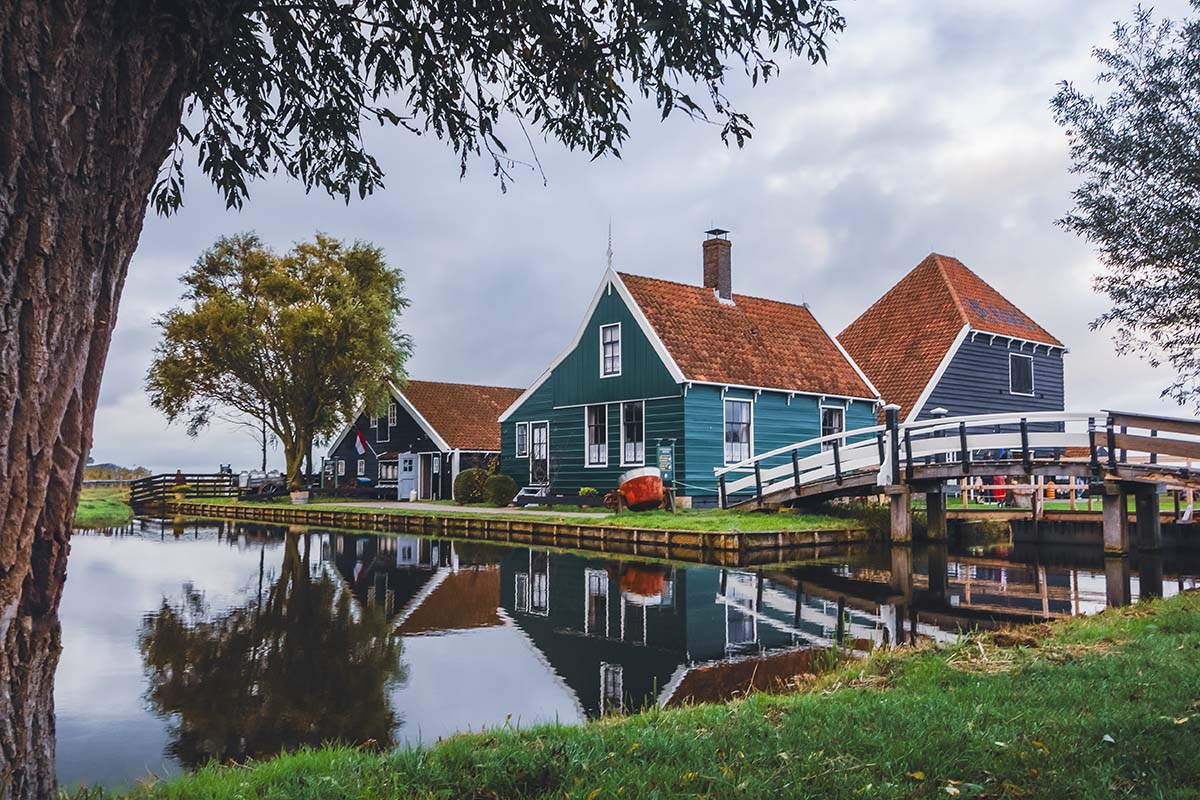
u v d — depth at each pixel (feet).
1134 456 66.23
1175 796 11.34
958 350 95.71
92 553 61.72
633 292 84.17
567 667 25.12
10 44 8.81
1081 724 14.19
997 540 73.36
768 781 12.05
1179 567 51.65
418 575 48.11
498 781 12.44
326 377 128.06
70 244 9.59
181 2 10.05
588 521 69.62
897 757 13.10
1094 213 36.91
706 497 78.74
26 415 9.57
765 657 26.35
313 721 19.75
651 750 13.73
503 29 16.88
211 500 137.39
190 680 23.65
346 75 17.85
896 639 29.04
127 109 9.82
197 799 12.44
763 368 85.46
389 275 134.00
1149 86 35.88
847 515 73.56
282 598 39.19
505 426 100.22
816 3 17.53
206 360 127.85
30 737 10.15
